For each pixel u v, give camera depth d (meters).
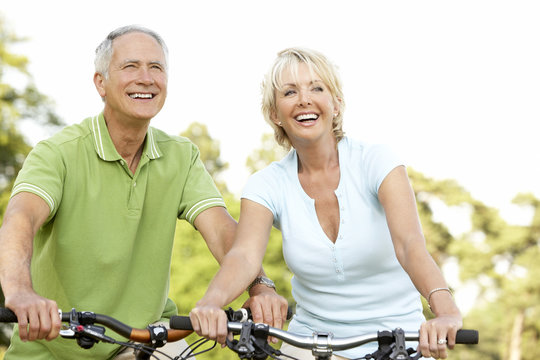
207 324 3.36
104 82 4.24
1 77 28.12
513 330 40.56
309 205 4.04
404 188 3.87
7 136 27.39
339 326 4.05
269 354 3.30
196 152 4.49
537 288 39.81
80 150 4.17
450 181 39.75
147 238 4.27
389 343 3.25
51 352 4.21
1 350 24.12
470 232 40.03
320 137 3.99
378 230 3.96
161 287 4.29
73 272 4.12
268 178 4.13
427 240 39.59
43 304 3.30
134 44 4.22
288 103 3.98
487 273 39.97
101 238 4.13
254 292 3.93
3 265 3.59
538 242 39.72
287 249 4.05
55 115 29.03
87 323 3.36
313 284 4.05
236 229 4.23
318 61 3.99
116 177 4.20
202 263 22.86
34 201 3.92
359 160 4.03
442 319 3.23
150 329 3.48
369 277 3.99
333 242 4.00
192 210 4.32
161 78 4.27
